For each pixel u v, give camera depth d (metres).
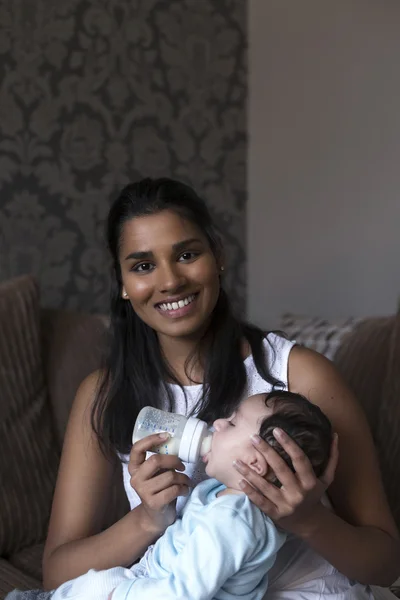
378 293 2.70
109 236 1.29
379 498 1.23
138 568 1.13
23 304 1.83
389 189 2.63
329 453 1.08
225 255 1.31
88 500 1.34
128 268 1.23
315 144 2.78
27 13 2.26
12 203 2.29
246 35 2.85
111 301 1.36
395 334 1.81
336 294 2.79
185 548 1.01
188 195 1.24
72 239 2.43
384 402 1.75
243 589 1.04
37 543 1.72
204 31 2.72
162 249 1.19
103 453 1.35
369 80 2.63
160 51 2.60
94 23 2.41
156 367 1.33
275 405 1.09
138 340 1.35
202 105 2.74
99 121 2.46
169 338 1.31
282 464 0.99
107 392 1.37
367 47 2.62
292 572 1.14
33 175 2.32
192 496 1.15
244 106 2.87
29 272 2.34
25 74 2.27
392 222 2.64
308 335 2.01
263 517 1.04
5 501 1.66
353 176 2.71
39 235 2.35
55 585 1.25
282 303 2.91
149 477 1.08
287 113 2.83
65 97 2.37
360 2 2.62
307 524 1.06
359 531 1.16
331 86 2.72
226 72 2.80
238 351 1.31
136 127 2.56
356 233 2.73
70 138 2.39
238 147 2.86
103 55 2.45
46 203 2.36
